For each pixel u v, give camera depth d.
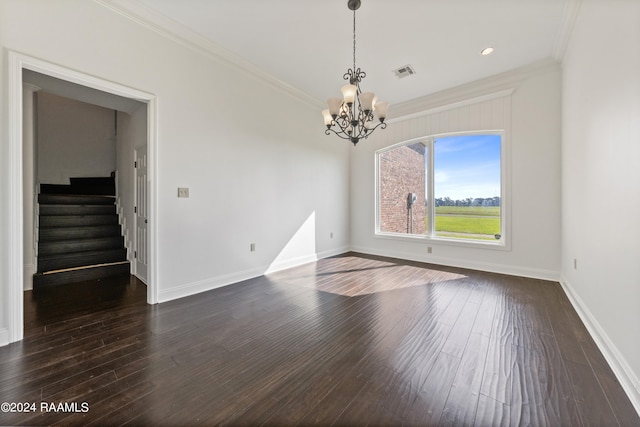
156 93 2.82
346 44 3.18
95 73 2.39
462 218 4.54
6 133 1.98
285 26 2.86
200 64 3.20
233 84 3.57
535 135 3.73
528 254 3.84
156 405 1.43
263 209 4.02
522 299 2.99
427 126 4.80
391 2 2.49
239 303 2.91
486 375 1.69
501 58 3.46
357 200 5.82
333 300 3.00
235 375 1.69
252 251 3.87
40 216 4.01
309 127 4.83
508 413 1.38
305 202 4.77
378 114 2.63
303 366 1.79
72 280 3.64
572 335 2.18
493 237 4.23
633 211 1.57
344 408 1.42
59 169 5.76
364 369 1.75
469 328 2.32
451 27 2.86
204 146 3.26
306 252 4.82
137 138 3.77
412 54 3.36
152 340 2.12
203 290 3.28
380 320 2.49
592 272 2.28
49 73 2.17
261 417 1.36
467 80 4.04
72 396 1.49
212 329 2.31
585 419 1.34
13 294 2.03
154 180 2.83
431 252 4.82
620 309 1.72
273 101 4.14
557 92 3.55
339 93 4.57
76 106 5.93
